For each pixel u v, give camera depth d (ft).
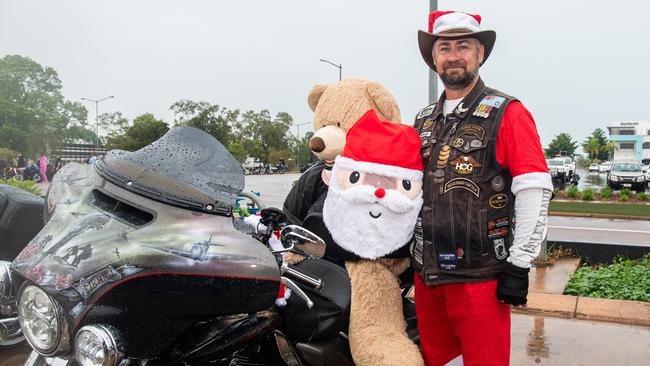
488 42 9.59
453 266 8.87
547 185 8.35
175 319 6.89
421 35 10.16
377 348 8.89
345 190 9.46
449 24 9.32
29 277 6.80
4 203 13.92
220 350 7.77
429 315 9.71
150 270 6.61
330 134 12.14
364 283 9.45
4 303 10.72
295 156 242.58
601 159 333.01
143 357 6.88
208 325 7.88
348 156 9.61
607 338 15.71
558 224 46.83
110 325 6.52
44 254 7.11
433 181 9.17
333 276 9.06
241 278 7.13
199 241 7.14
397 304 9.80
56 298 6.51
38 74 324.60
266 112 265.95
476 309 8.79
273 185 87.66
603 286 20.70
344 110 12.57
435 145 9.41
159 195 7.54
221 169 8.33
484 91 9.18
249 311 7.38
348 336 9.40
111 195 7.73
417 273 9.73
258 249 7.60
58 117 320.70
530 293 19.69
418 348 9.67
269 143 262.47
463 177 8.82
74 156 202.59
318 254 8.24
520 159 8.42
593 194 75.51
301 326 8.97
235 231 7.72
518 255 8.43
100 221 7.41
